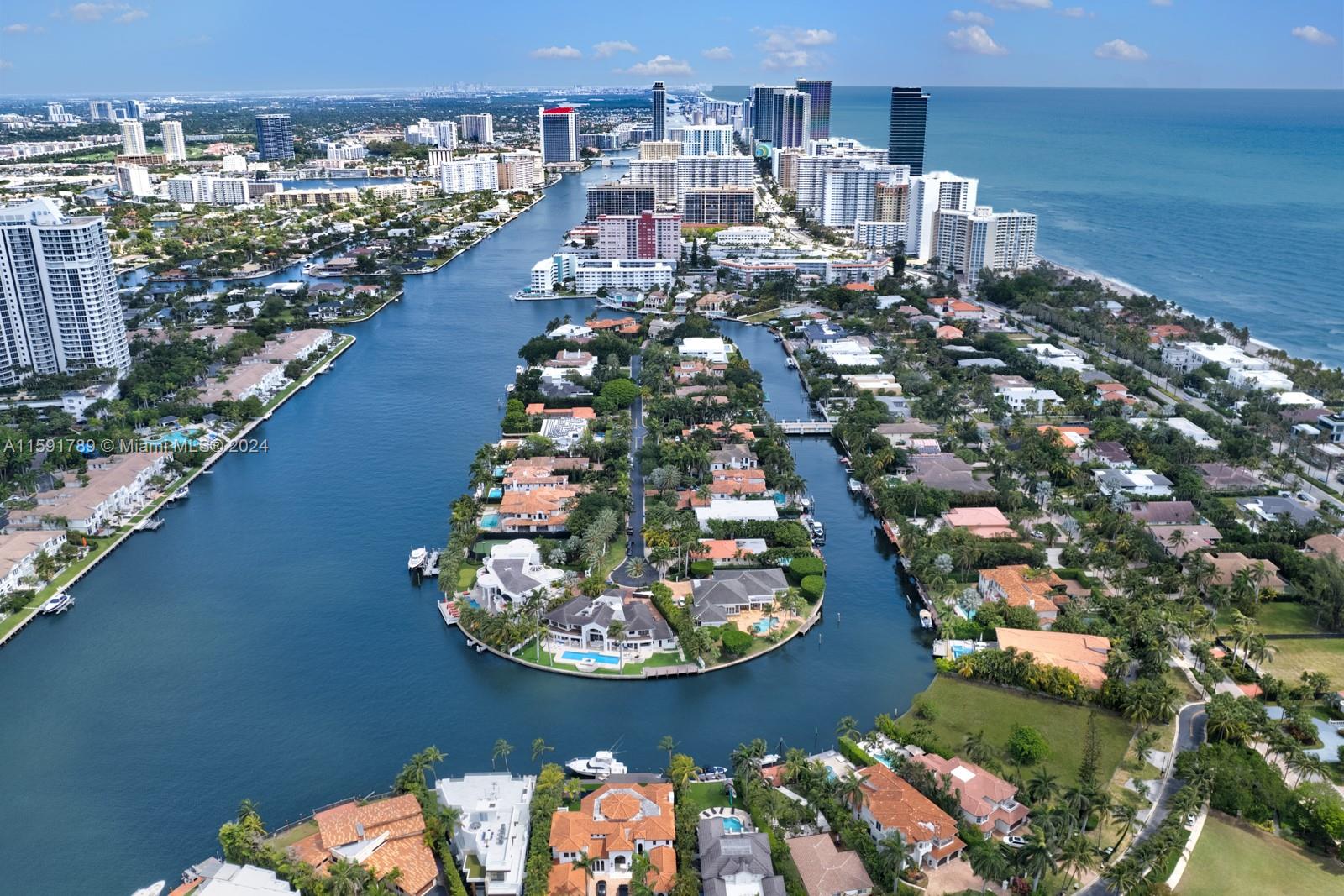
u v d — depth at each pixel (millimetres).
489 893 181750
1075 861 181500
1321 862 188250
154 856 198375
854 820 196000
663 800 196625
